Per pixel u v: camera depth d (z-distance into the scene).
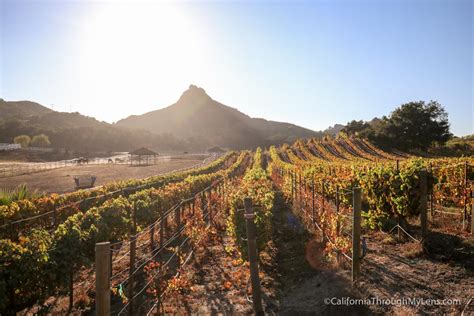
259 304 5.57
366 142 69.12
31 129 139.88
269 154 74.69
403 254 7.47
